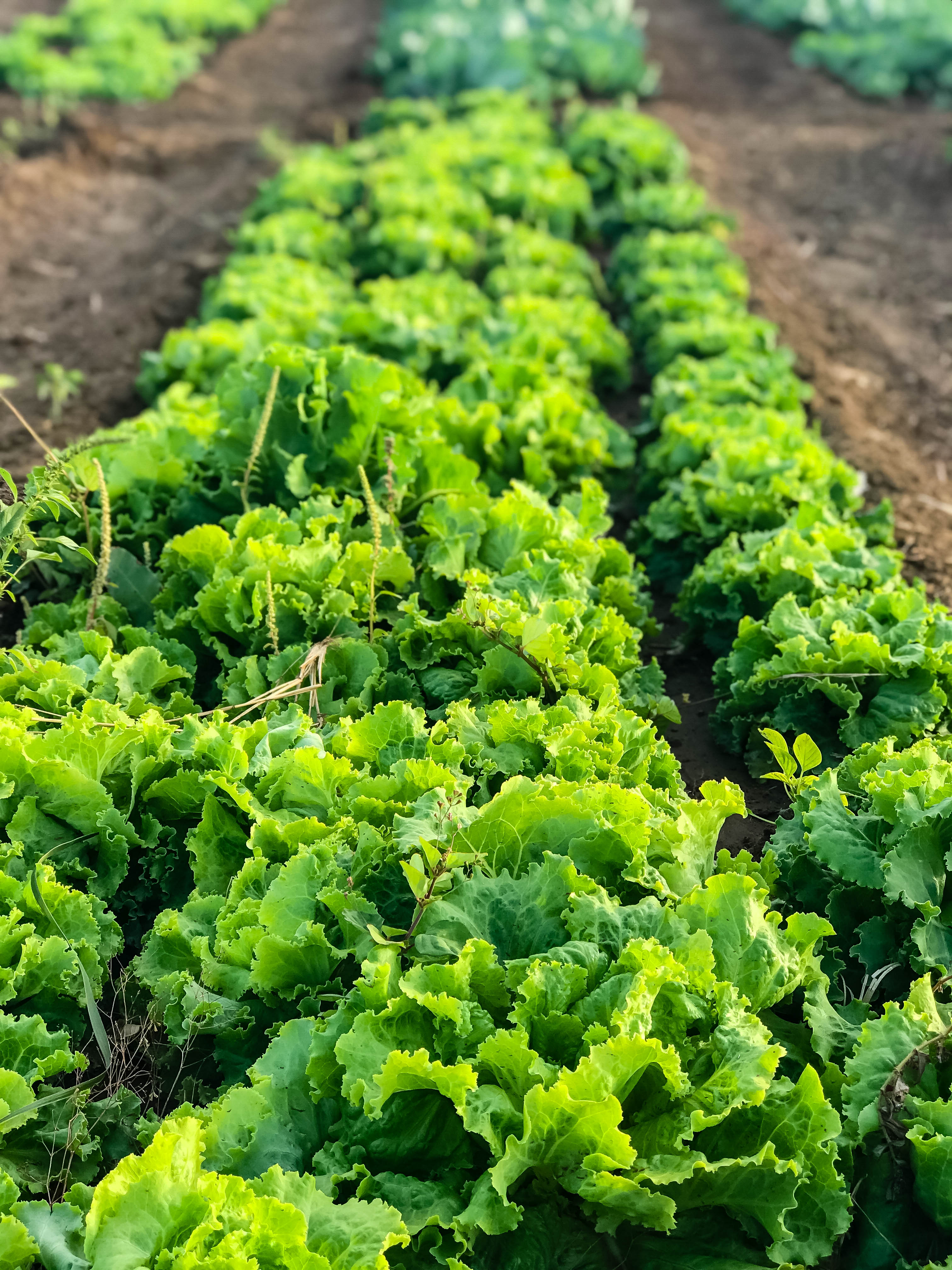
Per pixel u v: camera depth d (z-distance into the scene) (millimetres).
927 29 5164
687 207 3160
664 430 1983
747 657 1428
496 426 1759
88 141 3951
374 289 2434
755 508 1672
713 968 961
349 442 1545
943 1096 955
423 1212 869
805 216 3736
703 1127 873
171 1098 1034
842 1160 932
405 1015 909
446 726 1147
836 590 1474
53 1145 967
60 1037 988
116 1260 803
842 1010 1032
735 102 5148
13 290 2801
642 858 1002
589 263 2900
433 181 3158
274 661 1290
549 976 905
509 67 4777
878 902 1101
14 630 1543
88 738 1110
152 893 1159
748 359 2201
